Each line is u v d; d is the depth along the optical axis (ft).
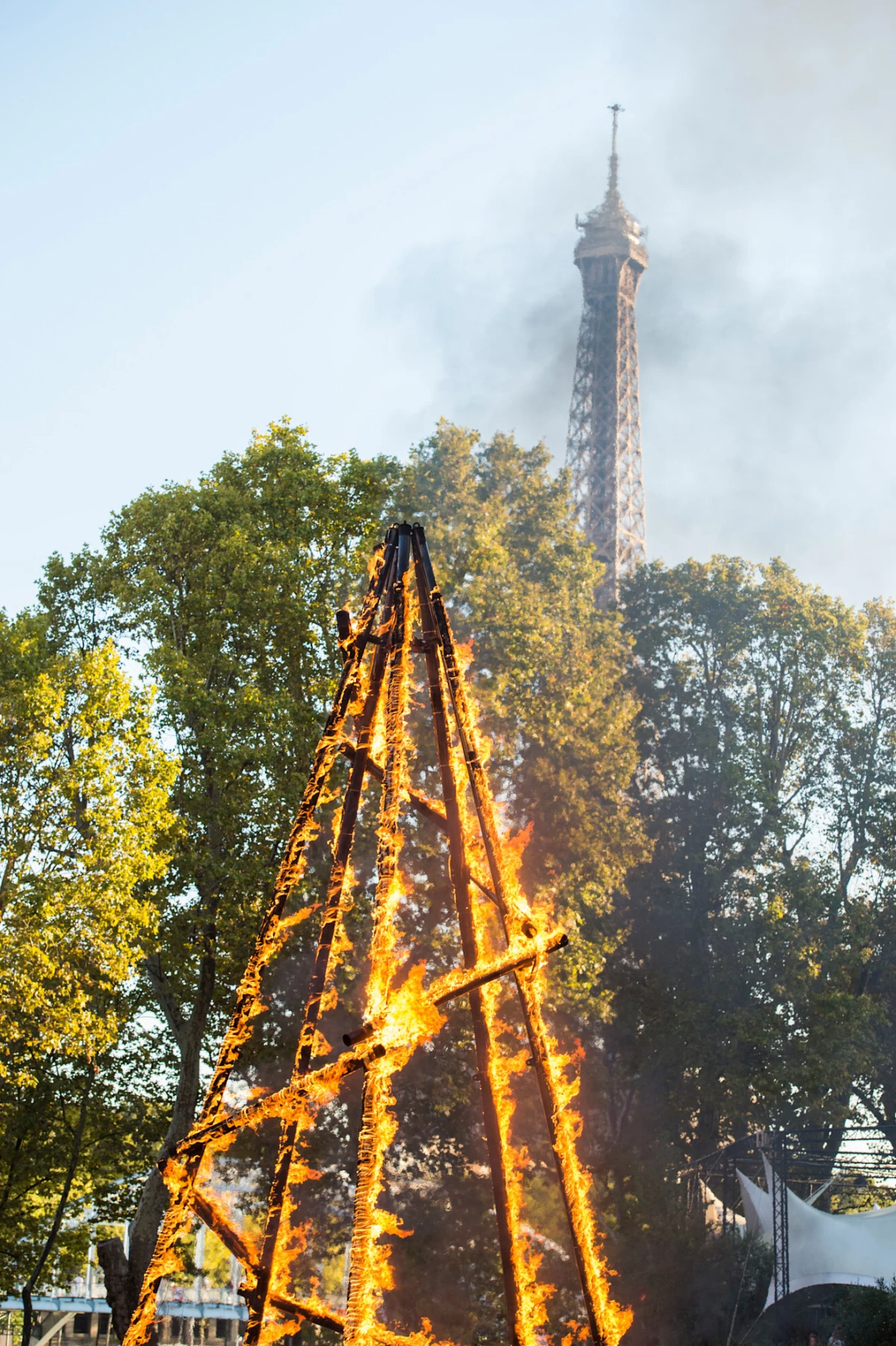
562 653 109.50
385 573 26.53
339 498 107.14
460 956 88.94
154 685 84.99
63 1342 201.77
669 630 152.15
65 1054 85.46
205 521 102.12
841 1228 98.58
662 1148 111.75
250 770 94.99
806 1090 120.47
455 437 115.75
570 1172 23.22
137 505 105.29
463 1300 89.71
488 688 99.14
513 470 123.95
